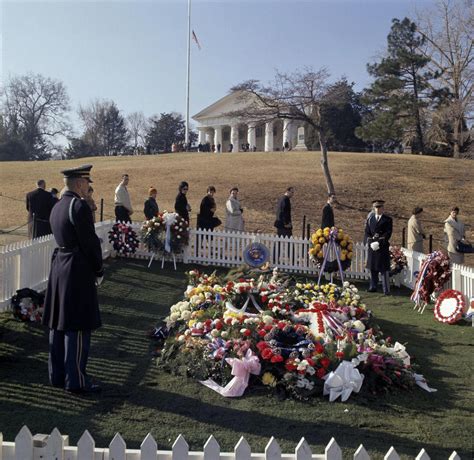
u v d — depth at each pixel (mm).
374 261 13141
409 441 5277
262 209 25891
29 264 10266
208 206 16219
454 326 10219
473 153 38344
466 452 5086
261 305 9125
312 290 10258
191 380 6777
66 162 45125
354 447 5086
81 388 6211
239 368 6430
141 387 6500
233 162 40094
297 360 6555
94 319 6207
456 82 43406
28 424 5363
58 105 77688
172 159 43938
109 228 15336
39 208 13367
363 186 30922
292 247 15227
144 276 13312
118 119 94500
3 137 74688
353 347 6773
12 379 6559
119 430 5305
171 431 5324
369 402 6262
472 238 23688
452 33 43219
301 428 5488
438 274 11445
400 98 44375
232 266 15242
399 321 10609
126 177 15883
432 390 6762
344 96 30172
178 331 8062
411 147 53188
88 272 6195
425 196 29594
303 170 35531
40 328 8648
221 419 5656
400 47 44312
